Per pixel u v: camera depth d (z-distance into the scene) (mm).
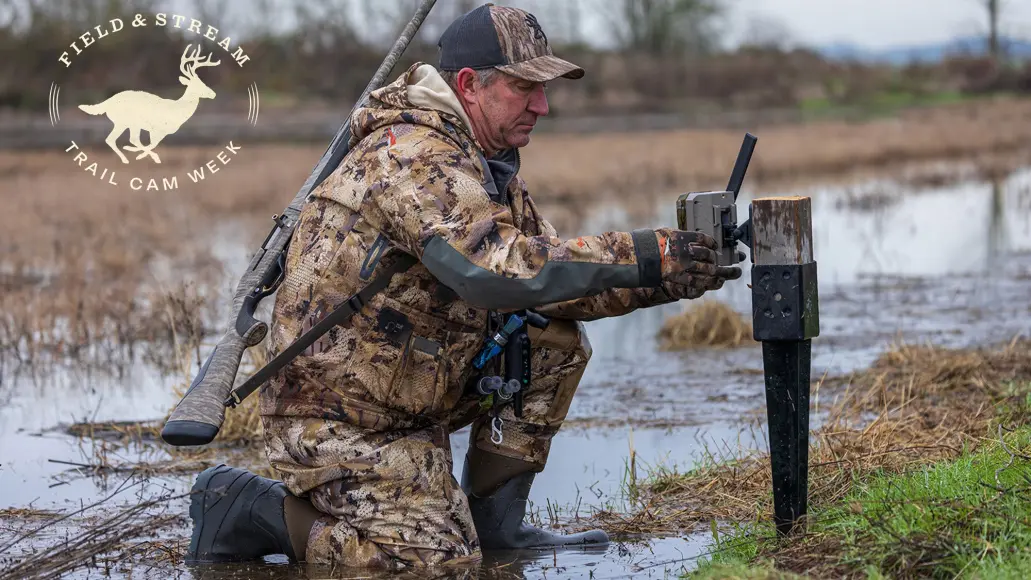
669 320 7895
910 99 56938
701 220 3324
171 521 4098
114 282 9906
